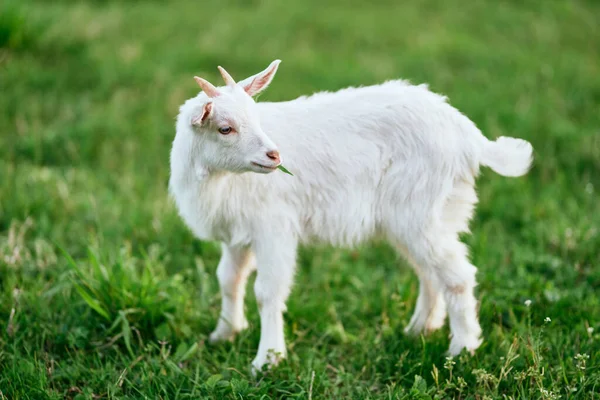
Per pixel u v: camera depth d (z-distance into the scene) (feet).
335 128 12.57
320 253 17.60
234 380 11.85
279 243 12.67
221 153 11.29
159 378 12.14
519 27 33.88
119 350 13.39
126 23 31.91
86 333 13.37
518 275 15.76
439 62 29.04
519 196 19.60
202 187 12.11
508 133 22.76
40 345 13.34
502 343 13.01
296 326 14.28
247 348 13.71
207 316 14.49
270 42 30.55
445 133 12.38
